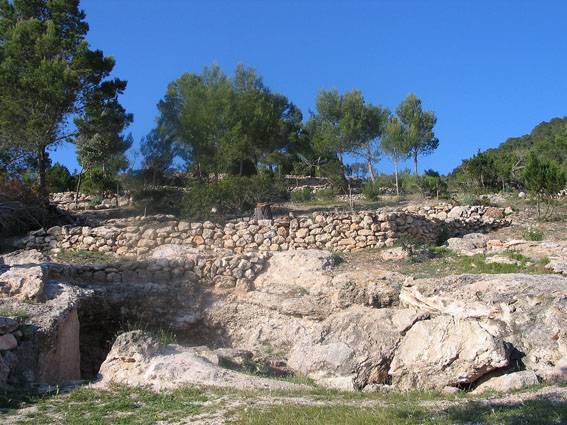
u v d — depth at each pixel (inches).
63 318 531.5
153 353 494.9
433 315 587.8
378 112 1872.5
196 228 879.7
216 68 1668.3
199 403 408.8
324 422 355.6
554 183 1051.3
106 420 378.0
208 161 1441.9
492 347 482.3
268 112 1600.6
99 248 871.7
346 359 543.5
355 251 867.4
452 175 1921.8
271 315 680.4
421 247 832.3
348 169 1899.6
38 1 1305.4
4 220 942.4
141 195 1261.1
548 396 397.7
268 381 478.0
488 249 829.8
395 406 403.2
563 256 750.5
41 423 376.5
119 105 1270.9
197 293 719.7
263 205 977.5
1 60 1162.6
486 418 350.9
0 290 554.3
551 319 538.0
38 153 1133.7
